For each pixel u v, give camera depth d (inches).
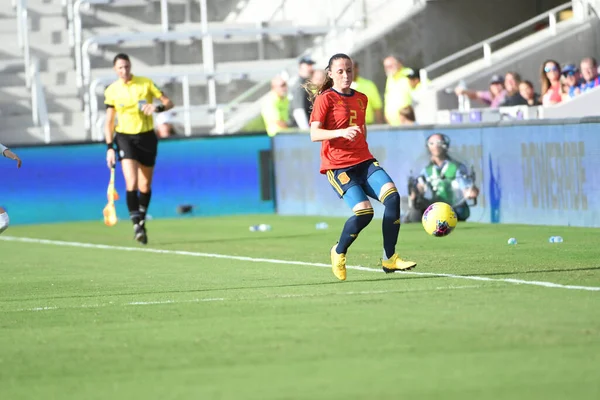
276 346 840.3
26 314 1081.4
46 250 1868.8
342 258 1222.3
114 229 2276.1
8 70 3262.8
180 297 1161.4
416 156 2117.4
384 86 3085.6
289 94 3006.9
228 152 2588.6
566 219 1844.2
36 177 2532.0
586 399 642.2
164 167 2568.9
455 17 3134.8
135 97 1855.3
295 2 3380.9
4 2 3412.9
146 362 800.9
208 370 763.4
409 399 660.1
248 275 1353.3
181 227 2261.3
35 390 725.9
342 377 724.7
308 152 2460.6
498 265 1327.5
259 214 2581.2
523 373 714.2
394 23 3097.9
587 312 938.1
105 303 1139.9
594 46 2898.6
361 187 1218.0
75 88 3193.9
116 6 3400.6
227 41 3339.1
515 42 3058.6
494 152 1974.7
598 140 1768.0
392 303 1039.0
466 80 2822.3
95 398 695.7
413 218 2041.1
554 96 2324.1
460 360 761.6
